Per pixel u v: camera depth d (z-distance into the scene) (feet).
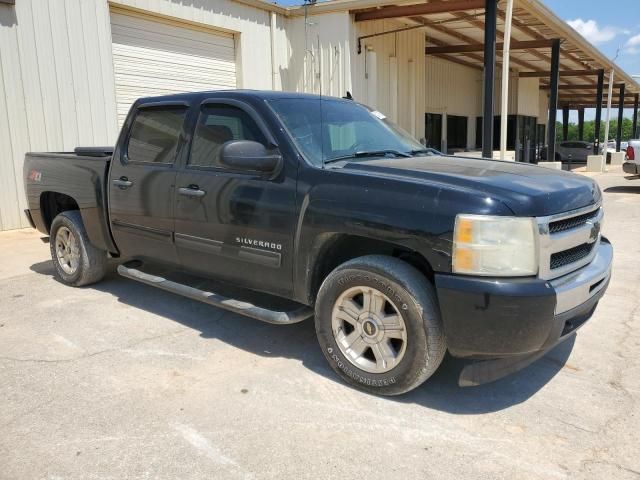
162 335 14.28
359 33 43.80
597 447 9.28
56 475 8.55
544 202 9.88
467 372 10.07
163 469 8.70
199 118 14.03
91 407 10.61
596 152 89.76
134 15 34.53
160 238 14.75
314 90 44.11
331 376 11.91
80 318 15.60
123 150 15.93
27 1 28.53
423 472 8.61
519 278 9.54
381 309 10.71
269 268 12.32
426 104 68.69
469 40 60.49
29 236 27.86
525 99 87.45
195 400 10.87
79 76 31.09
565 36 56.59
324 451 9.16
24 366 12.46
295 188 11.67
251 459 8.96
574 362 12.63
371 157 12.89
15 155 28.86
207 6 37.81
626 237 26.76
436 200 9.90
